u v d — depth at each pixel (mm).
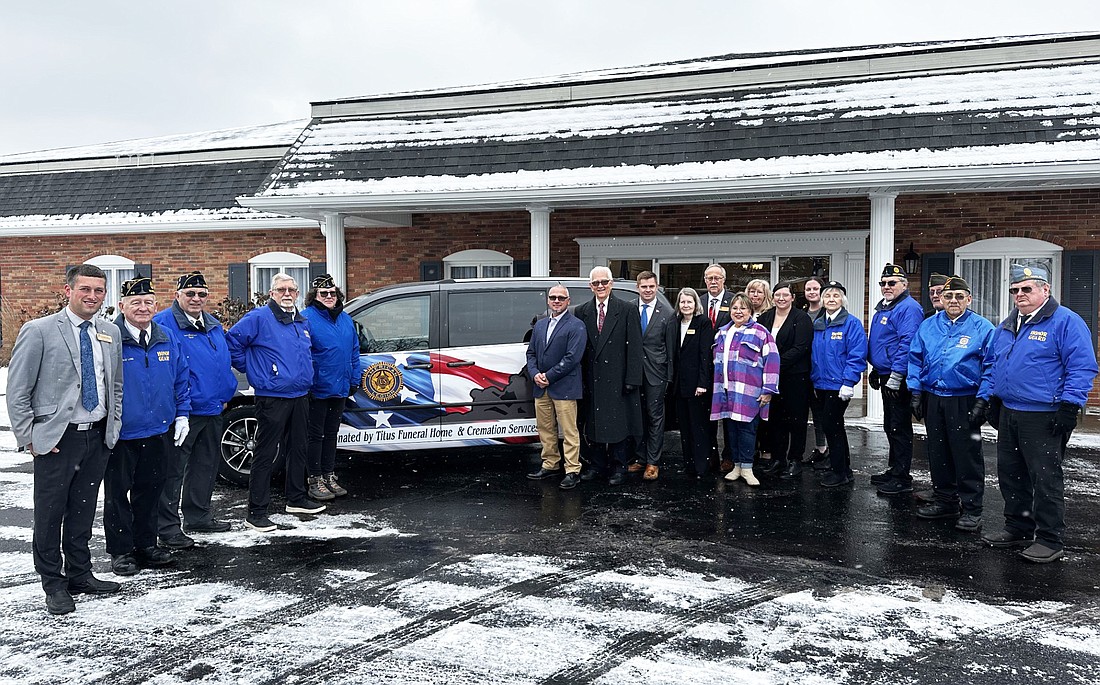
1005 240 11297
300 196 11219
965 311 5676
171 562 4938
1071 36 10195
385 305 7117
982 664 3557
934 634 3867
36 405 4148
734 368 6719
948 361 5621
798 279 12125
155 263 15117
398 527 5664
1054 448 4922
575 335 6570
